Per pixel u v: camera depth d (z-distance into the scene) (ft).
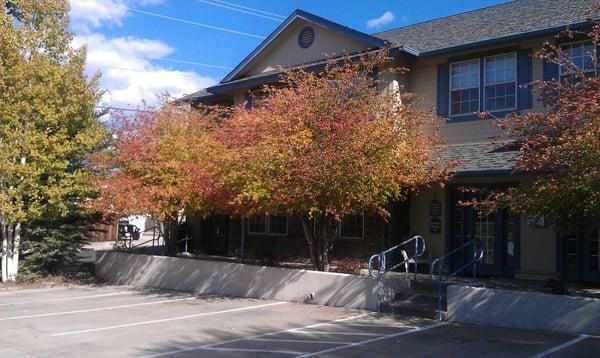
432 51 54.60
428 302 41.42
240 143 45.80
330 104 43.65
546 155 32.04
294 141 42.22
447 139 54.34
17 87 56.65
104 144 62.90
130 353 30.63
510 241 49.73
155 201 53.52
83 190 59.36
